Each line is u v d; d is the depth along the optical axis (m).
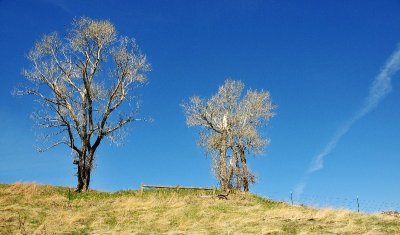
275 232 20.56
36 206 27.30
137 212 26.48
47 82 35.53
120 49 37.72
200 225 22.94
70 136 35.81
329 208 27.83
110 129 36.91
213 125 43.91
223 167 41.69
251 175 42.47
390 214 25.42
